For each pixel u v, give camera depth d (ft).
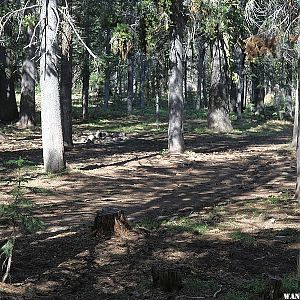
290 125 133.69
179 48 69.26
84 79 124.47
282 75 137.18
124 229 29.25
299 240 28.22
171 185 48.98
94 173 53.67
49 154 52.06
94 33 104.47
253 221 33.24
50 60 50.85
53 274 22.35
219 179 52.75
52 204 38.70
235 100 162.40
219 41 107.14
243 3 81.61
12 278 21.65
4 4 72.08
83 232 29.60
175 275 20.52
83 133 99.86
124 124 120.78
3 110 107.96
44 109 51.72
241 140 95.66
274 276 20.44
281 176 54.60
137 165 60.90
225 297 19.44
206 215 35.32
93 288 20.80
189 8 65.36
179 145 72.02
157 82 86.43
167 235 29.43
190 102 198.90
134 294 20.06
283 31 57.52
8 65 103.55
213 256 25.34
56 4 50.47
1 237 28.53
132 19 68.95
